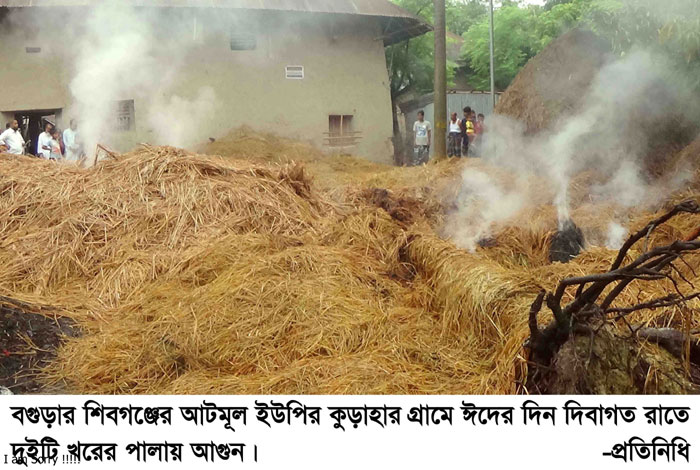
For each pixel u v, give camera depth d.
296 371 5.17
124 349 5.66
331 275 6.72
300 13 19.70
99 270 7.20
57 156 14.79
